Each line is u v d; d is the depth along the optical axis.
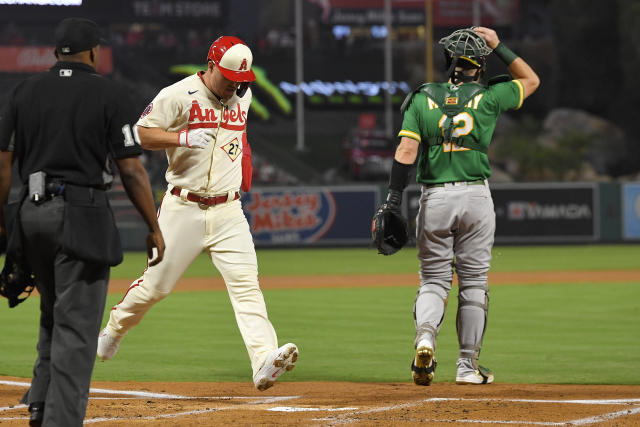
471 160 23.52
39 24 157.38
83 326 15.77
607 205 113.94
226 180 21.91
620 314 45.22
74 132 15.85
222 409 20.84
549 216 113.62
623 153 172.62
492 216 24.05
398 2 180.38
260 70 174.12
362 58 177.75
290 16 193.75
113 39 164.12
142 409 20.89
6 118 16.03
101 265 15.82
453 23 181.50
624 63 177.88
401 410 20.55
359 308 49.16
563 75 182.88
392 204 23.56
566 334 37.72
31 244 15.89
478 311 24.48
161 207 22.38
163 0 165.25
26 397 16.92
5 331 38.78
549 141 167.12
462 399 22.19
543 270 76.69
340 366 29.59
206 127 21.44
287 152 156.38
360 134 146.38
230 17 182.75
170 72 164.00
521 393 23.34
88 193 15.88
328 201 112.31
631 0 177.38
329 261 90.38
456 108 23.36
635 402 21.59
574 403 21.42
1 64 143.12
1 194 16.05
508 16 183.88
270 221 111.44
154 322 42.34
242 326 21.86
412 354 32.41
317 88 175.88
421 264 24.28
